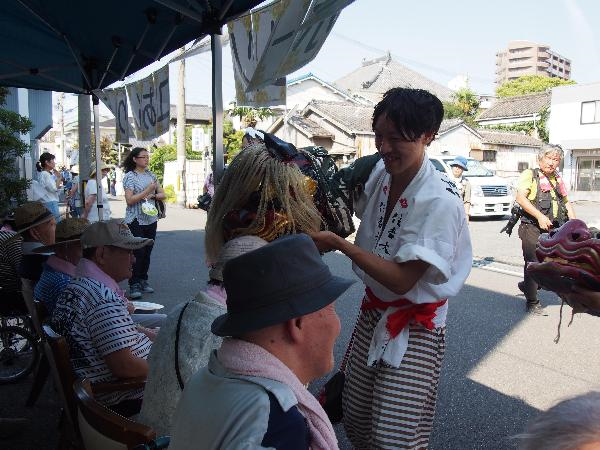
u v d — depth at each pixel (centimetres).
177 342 168
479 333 522
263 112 2486
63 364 211
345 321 567
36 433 334
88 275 260
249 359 115
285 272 117
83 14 464
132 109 622
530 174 550
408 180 201
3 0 465
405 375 199
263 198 175
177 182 2270
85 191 805
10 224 467
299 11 295
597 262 152
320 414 117
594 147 2709
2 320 414
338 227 215
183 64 2108
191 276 809
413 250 183
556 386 401
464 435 330
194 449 111
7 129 862
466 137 2911
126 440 157
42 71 590
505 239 1177
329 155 223
